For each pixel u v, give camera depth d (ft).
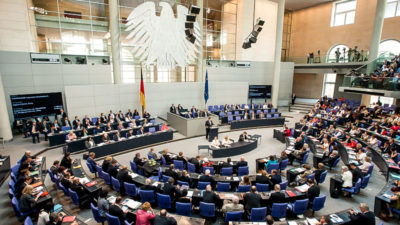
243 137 44.32
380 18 60.95
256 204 21.25
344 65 72.38
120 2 57.77
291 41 98.84
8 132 44.06
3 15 47.57
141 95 54.54
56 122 45.32
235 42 78.33
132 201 22.11
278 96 86.28
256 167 34.40
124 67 60.44
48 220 18.88
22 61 47.29
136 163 31.17
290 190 24.31
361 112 57.52
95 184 25.17
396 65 54.95
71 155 39.86
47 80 50.44
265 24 81.15
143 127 47.78
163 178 26.78
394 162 32.68
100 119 51.16
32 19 51.42
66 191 24.84
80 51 57.11
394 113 54.70
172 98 64.90
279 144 48.19
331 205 26.30
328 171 35.35
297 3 85.61
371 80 53.21
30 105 47.70
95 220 22.56
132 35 59.21
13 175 25.80
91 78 55.62
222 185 25.20
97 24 58.39
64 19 54.34
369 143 40.50
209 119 51.06
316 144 40.91
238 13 76.43
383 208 23.86
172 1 62.44
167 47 63.16
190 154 41.93
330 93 89.81
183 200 22.35
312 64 80.84
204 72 72.23
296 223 19.01
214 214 21.52
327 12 84.43
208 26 72.64
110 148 40.22
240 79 78.59
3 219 22.35
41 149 41.01
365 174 30.30
